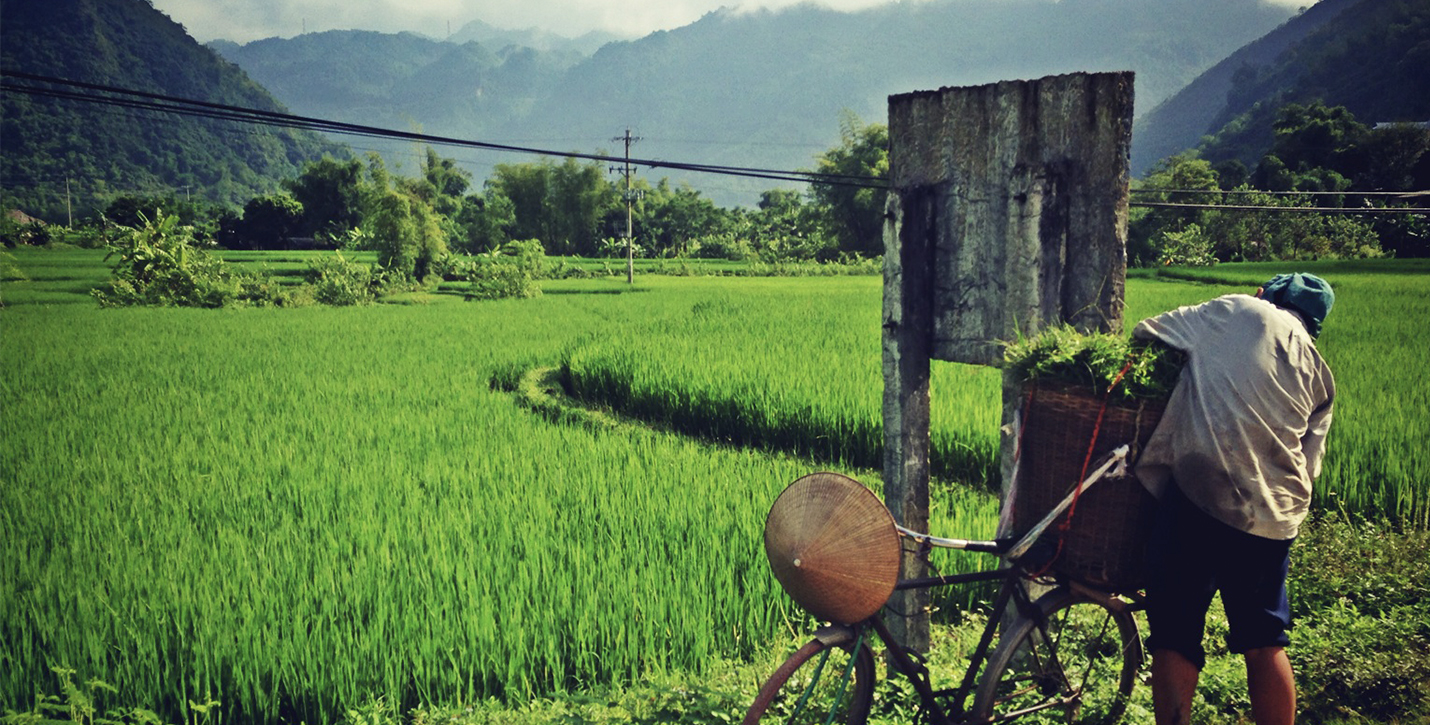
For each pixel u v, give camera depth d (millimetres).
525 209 95250
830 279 56562
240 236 93125
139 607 5012
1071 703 3639
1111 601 3537
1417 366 12383
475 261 51219
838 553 3049
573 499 6879
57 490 7613
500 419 10648
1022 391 3350
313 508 6785
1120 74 3561
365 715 4098
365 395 12742
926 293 4066
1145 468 3055
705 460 8148
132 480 7891
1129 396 3018
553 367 17156
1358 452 7344
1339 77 157750
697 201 103125
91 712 3979
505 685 4316
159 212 33594
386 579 5266
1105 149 3619
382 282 38469
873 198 78438
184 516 6762
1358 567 5141
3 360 16734
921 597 4160
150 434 9984
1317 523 6059
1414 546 5449
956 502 7148
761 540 5746
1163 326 3148
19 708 4316
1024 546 3250
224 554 5812
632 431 10648
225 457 8750
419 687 4309
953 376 11805
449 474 7746
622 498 6828
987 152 3852
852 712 3430
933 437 8969
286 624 4719
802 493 3154
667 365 13266
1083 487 3117
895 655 3365
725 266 70125
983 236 3900
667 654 4590
